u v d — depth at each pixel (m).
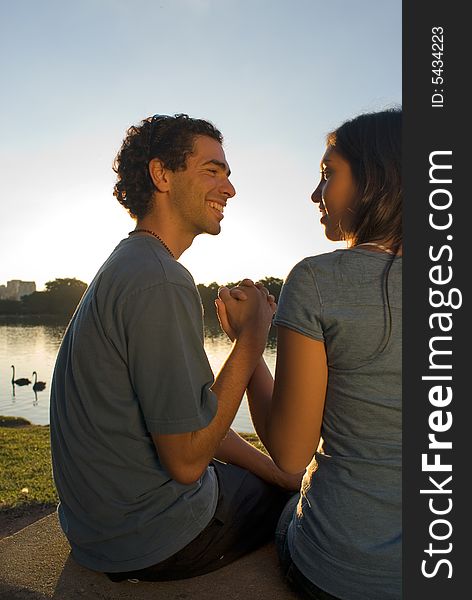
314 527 1.55
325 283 1.47
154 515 1.75
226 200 2.04
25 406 38.41
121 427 1.70
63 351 1.85
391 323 1.43
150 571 1.82
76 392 1.74
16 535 2.22
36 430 11.63
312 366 1.50
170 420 1.60
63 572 1.94
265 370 1.84
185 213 1.98
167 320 1.61
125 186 2.01
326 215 1.73
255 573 1.91
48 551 2.08
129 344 1.62
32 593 1.82
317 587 1.54
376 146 1.53
